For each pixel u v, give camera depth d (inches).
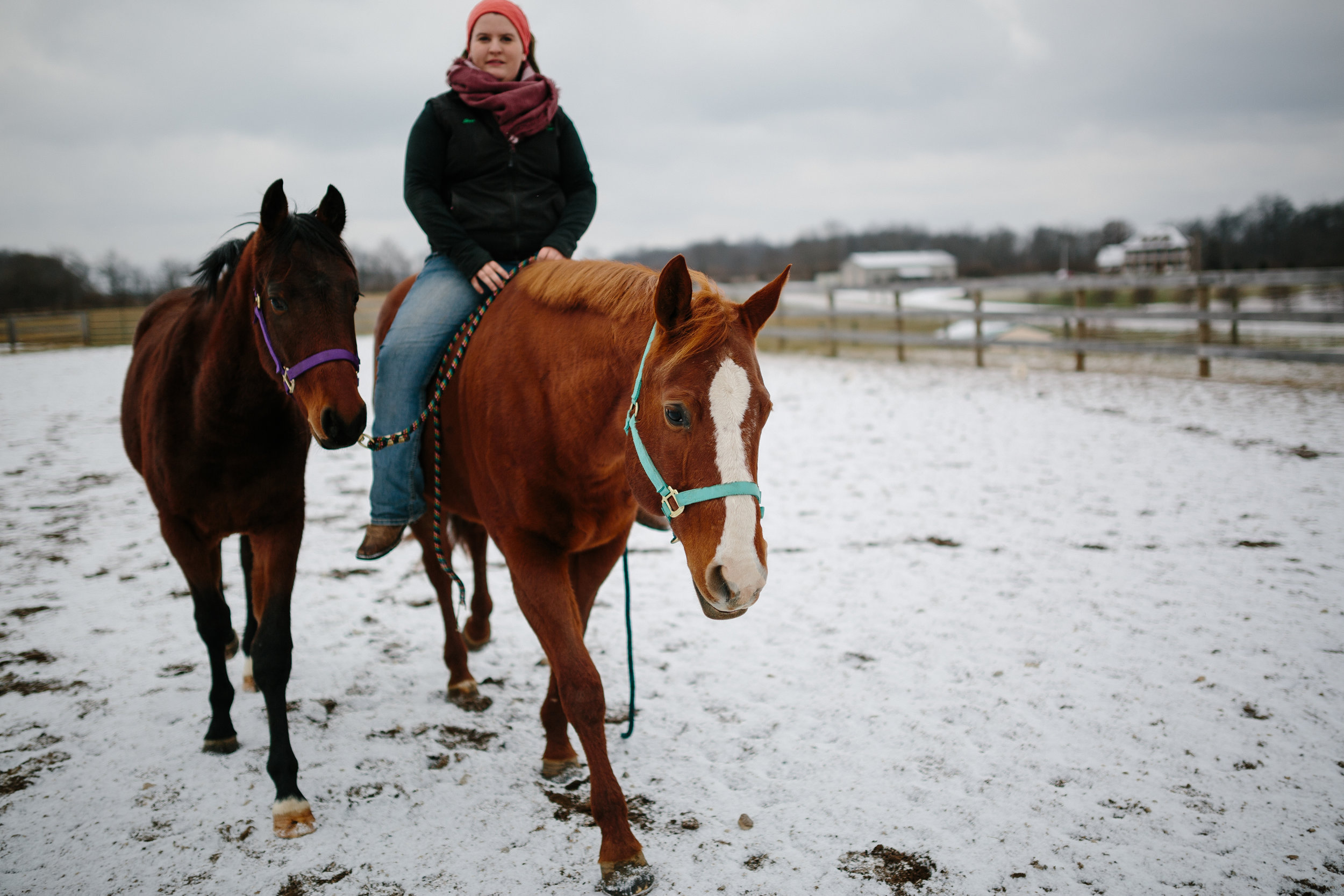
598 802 72.3
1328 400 286.2
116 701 107.0
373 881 72.6
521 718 104.5
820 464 241.9
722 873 72.6
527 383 78.9
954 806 81.1
